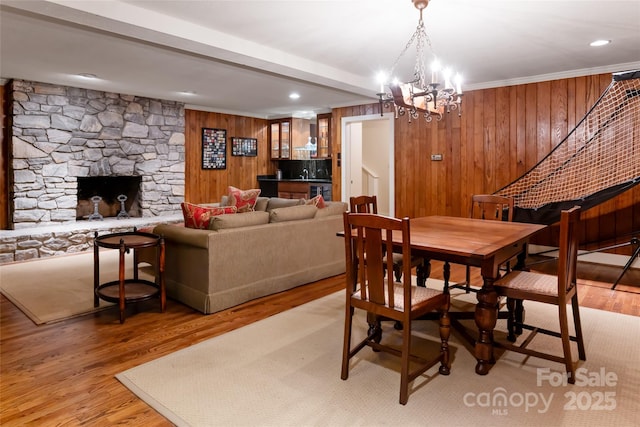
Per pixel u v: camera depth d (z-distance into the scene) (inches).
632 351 105.7
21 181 222.4
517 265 126.0
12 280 174.1
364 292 89.5
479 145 231.5
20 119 219.3
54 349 108.8
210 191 320.2
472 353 106.3
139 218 270.1
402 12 124.7
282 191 341.4
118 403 83.7
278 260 157.2
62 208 237.5
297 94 258.1
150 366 99.0
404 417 78.4
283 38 149.6
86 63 185.0
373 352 106.7
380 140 346.6
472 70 198.1
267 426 76.0
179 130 288.7
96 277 140.5
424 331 120.5
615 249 196.9
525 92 215.2
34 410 81.1
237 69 195.3
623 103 179.9
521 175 218.7
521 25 136.3
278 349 108.3
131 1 117.3
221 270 137.3
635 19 131.9
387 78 206.4
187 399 84.8
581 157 193.5
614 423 76.4
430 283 167.9
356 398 85.1
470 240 102.7
